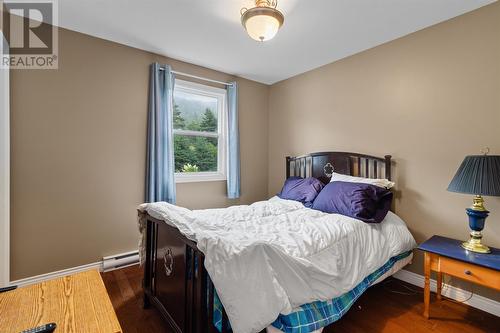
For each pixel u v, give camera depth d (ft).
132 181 8.68
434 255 5.83
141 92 8.81
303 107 11.02
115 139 8.32
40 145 7.09
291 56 9.30
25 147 6.87
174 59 9.55
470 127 6.49
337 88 9.66
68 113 7.48
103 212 8.14
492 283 4.97
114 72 8.26
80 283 3.59
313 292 4.25
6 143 6.42
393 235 6.61
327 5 6.26
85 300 3.18
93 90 7.88
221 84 10.96
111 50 8.20
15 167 6.75
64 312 2.93
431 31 7.17
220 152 11.23
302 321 4.01
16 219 6.80
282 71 10.84
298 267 4.16
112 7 6.39
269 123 12.72
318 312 4.34
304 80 10.94
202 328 4.06
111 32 7.64
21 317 2.82
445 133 6.93
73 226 7.64
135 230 8.75
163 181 9.06
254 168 12.22
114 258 8.21
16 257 6.82
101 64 8.01
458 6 6.28
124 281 7.53
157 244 5.86
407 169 7.70
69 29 7.45
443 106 6.96
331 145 9.89
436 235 6.97
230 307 3.45
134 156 8.70
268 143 12.75
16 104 6.73
